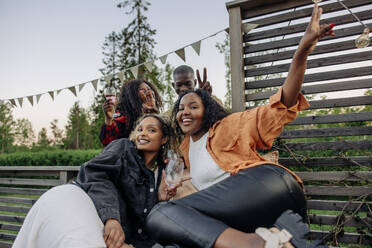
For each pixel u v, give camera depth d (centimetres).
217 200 125
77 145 3738
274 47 286
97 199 138
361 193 250
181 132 216
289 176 141
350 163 262
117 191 155
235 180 135
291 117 163
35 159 1409
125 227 157
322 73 271
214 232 107
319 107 273
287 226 106
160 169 187
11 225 378
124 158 165
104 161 154
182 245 113
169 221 121
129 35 2102
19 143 5444
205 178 176
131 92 258
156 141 181
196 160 190
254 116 168
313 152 514
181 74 305
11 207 384
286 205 129
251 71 294
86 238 117
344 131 264
